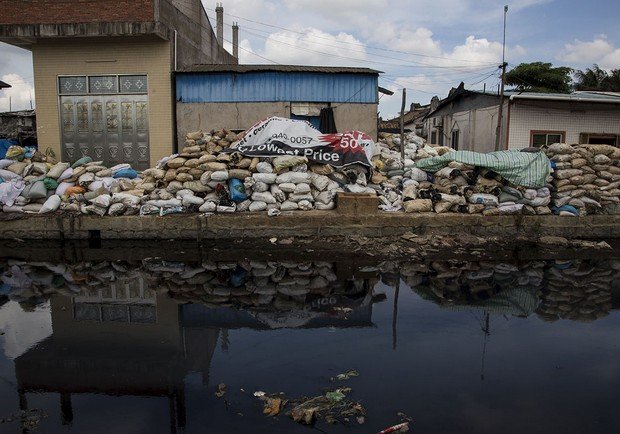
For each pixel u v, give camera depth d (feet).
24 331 16.56
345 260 26.43
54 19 39.68
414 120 97.86
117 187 33.06
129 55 41.78
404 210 33.12
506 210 32.53
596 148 34.32
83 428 10.89
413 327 16.90
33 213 31.78
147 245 30.27
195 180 32.40
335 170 33.96
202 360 14.28
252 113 43.16
